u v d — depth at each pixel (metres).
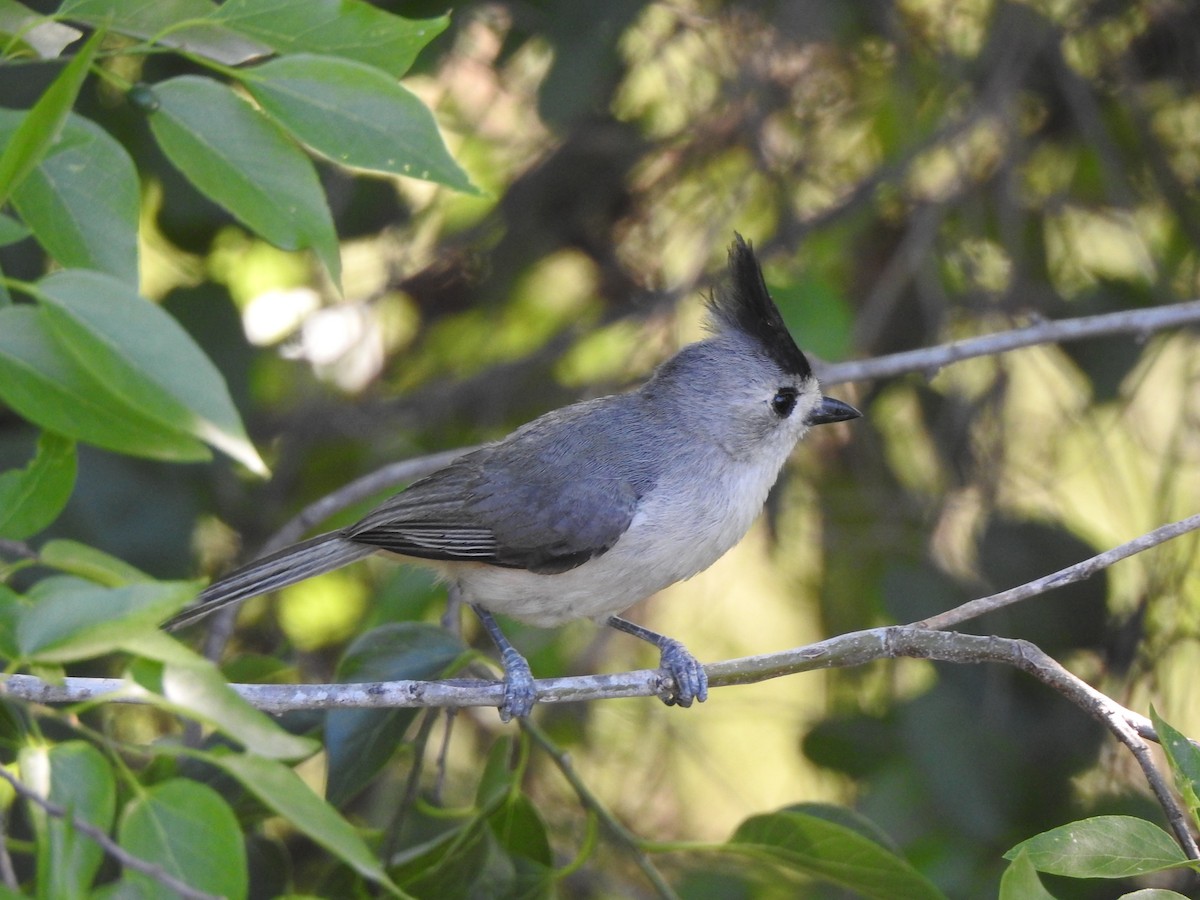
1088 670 10.10
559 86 9.55
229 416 3.75
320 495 11.57
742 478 8.34
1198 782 4.73
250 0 4.61
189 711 3.59
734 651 11.84
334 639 11.31
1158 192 11.05
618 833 7.17
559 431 8.30
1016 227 10.50
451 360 11.86
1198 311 8.66
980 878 9.01
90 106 9.07
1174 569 9.93
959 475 10.71
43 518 4.55
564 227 11.42
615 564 8.00
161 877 3.48
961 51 10.83
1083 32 10.83
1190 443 10.70
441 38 9.55
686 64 11.08
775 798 11.75
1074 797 9.38
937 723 9.34
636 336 11.25
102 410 4.03
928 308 10.63
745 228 11.34
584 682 7.04
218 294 9.97
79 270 3.80
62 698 5.65
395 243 11.19
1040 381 11.69
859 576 10.95
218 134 4.64
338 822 3.70
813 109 10.95
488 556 7.99
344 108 4.57
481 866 7.22
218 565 10.80
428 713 7.44
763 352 8.34
